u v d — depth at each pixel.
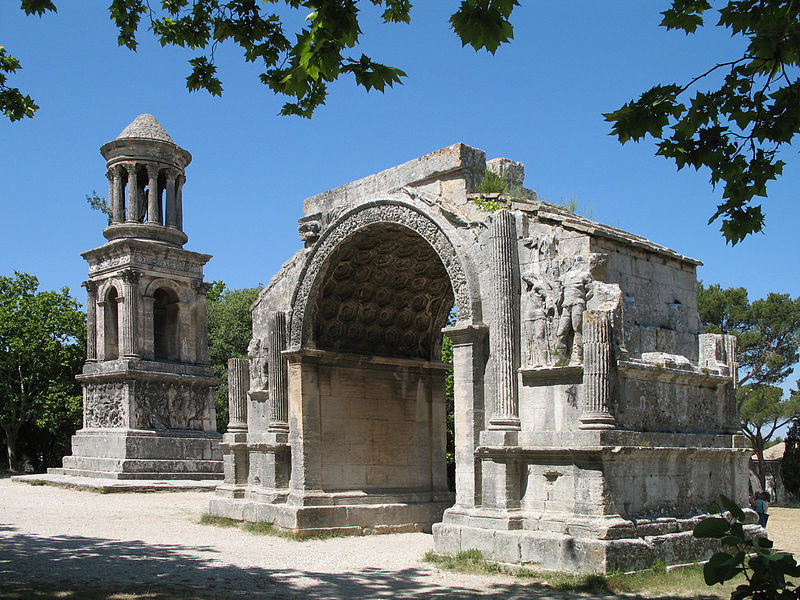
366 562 19.83
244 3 13.47
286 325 26.56
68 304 55.78
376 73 9.30
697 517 19.62
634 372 19.02
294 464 25.44
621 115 8.91
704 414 21.17
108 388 42.25
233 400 28.47
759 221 9.40
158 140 45.72
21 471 56.28
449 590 16.25
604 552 16.83
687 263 22.06
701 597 15.45
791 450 51.75
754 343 52.59
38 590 14.70
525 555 18.27
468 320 20.83
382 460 27.27
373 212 24.14
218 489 28.20
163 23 14.36
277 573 17.98
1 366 52.34
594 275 19.08
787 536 26.19
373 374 27.55
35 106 17.92
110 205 45.47
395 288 27.62
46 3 12.80
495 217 20.48
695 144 9.11
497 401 19.94
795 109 8.70
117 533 24.20
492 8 8.32
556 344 19.25
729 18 8.59
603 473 17.73
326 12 8.79
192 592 15.27
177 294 44.47
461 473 20.61
